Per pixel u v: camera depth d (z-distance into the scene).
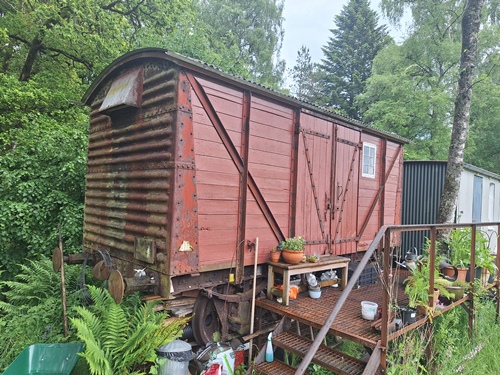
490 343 4.09
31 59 10.66
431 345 3.67
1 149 8.20
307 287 4.44
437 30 13.98
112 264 3.94
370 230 6.11
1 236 5.70
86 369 3.13
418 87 15.59
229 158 3.73
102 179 4.52
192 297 3.62
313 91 31.20
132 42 11.75
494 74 13.83
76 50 10.79
